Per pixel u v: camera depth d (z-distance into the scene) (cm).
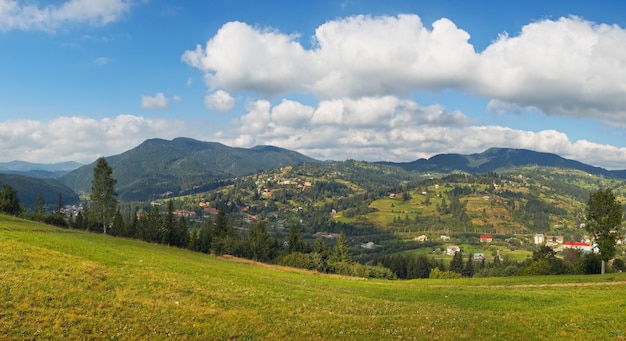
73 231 7638
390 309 3338
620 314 2938
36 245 3681
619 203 7644
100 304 2400
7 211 11181
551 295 4331
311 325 2562
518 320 2870
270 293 3547
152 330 2172
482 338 2381
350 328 2539
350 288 4775
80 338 1953
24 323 1984
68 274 2834
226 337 2209
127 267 3572
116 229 13050
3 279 2458
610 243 7731
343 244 13375
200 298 2916
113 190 10975
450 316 3050
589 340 2311
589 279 6009
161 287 3031
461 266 15925
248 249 13988
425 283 6041
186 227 13850
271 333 2322
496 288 5200
